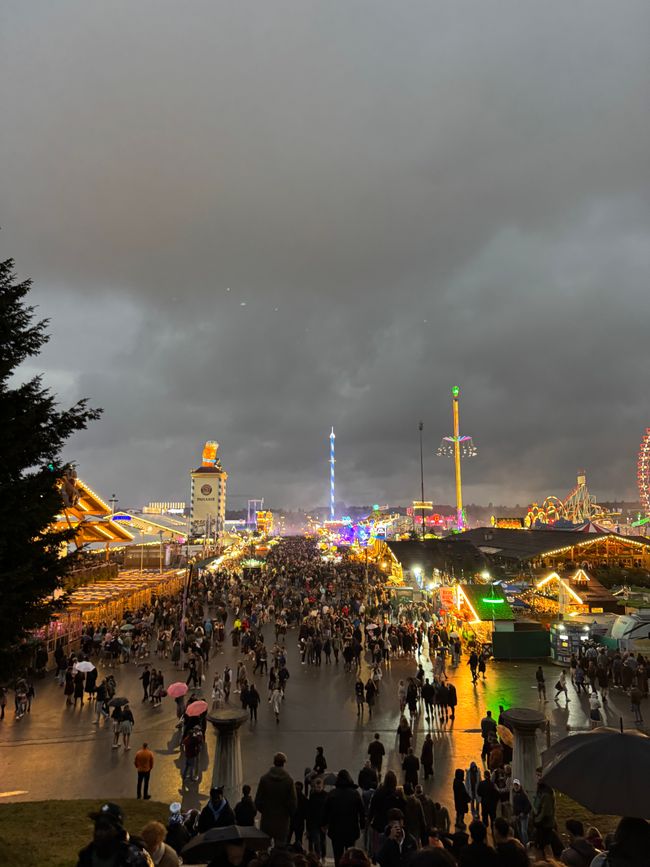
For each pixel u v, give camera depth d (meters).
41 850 11.54
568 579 45.00
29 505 12.05
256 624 41.78
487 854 6.32
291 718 24.09
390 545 65.88
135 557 73.62
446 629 37.38
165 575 60.00
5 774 18.31
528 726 15.62
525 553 58.31
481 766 18.80
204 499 179.00
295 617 45.41
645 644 32.19
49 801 15.61
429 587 51.22
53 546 13.28
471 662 29.59
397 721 23.59
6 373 12.46
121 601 44.06
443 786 17.36
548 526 102.75
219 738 15.97
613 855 6.39
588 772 7.91
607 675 27.03
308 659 33.75
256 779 17.97
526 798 13.12
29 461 12.73
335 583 65.12
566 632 33.66
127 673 31.03
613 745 8.22
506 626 36.22
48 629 31.36
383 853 8.45
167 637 35.62
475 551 59.59
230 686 27.83
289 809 10.95
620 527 129.00
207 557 95.69
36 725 22.98
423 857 4.71
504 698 26.91
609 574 54.41
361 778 13.86
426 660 34.75
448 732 22.31
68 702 25.77
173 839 10.49
